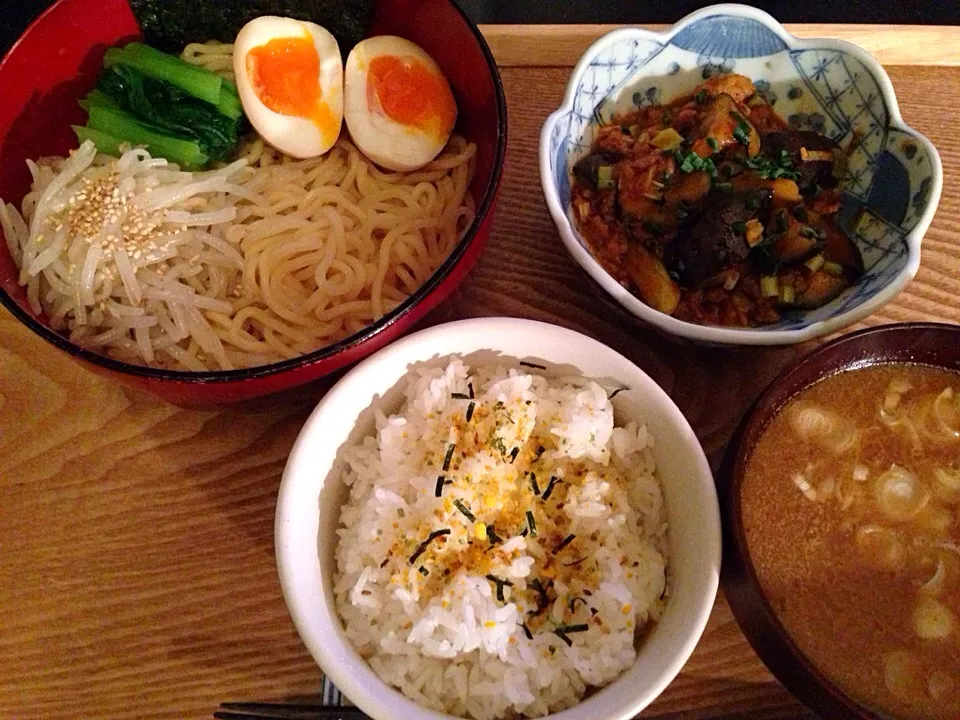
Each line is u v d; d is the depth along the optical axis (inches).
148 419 11.3
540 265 12.2
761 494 9.4
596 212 11.8
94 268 11.4
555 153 11.2
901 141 11.3
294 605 8.3
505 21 16.2
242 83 12.1
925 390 9.8
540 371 10.4
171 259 11.9
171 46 13.1
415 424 10.0
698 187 11.1
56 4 11.4
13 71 11.2
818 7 16.5
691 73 12.4
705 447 11.0
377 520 9.4
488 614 9.0
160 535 10.7
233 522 10.8
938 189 10.6
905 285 10.2
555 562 9.6
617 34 11.5
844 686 8.6
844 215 11.9
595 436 9.6
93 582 10.5
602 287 10.2
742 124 11.5
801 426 9.6
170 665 10.1
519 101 13.1
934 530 9.2
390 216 12.6
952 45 13.2
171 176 11.9
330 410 9.3
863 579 9.1
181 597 10.4
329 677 8.1
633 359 11.5
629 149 11.9
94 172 11.8
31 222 11.6
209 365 11.9
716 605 10.3
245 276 12.0
